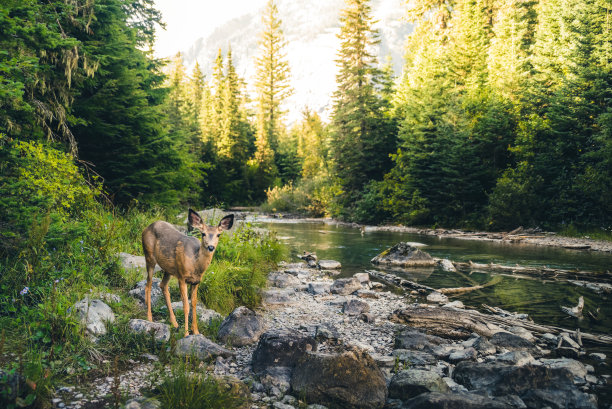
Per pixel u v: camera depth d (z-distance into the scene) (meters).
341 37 37.59
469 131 27.70
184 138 16.56
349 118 35.75
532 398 4.21
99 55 11.36
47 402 3.66
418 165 29.06
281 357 4.93
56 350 4.46
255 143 61.47
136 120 13.81
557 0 31.39
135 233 10.05
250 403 4.11
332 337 6.18
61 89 9.98
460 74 38.78
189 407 3.72
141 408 3.63
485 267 13.13
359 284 10.12
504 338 6.24
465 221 26.69
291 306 8.40
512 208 23.89
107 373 4.36
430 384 4.30
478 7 44.12
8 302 5.20
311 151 61.09
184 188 17.06
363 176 35.31
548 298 9.33
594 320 7.67
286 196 46.22
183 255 5.39
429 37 45.84
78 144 12.84
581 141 23.69
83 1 11.05
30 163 7.27
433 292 9.71
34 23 7.77
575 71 24.31
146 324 5.29
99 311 5.30
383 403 4.24
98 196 11.97
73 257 6.59
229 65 59.50
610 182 20.95
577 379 4.90
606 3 23.64
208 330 6.12
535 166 24.58
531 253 16.39
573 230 21.86
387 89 43.19
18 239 5.98
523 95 30.28
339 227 29.12
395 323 7.32
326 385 4.31
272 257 12.26
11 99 7.18
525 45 38.50
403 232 25.61
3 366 3.99
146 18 17.30
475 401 3.85
